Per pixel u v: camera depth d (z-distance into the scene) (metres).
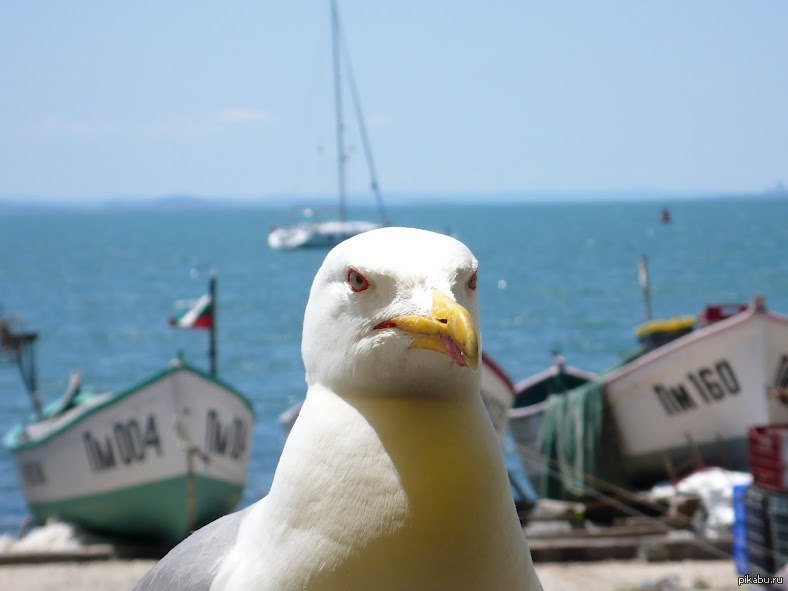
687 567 10.49
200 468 12.63
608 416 13.47
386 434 2.70
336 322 2.81
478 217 197.75
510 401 12.73
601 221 155.00
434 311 2.66
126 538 13.23
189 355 32.12
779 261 66.00
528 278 56.38
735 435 13.48
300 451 2.76
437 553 2.62
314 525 2.67
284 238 89.94
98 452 12.93
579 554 10.88
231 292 52.16
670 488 12.94
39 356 32.31
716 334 13.30
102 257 84.06
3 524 15.07
